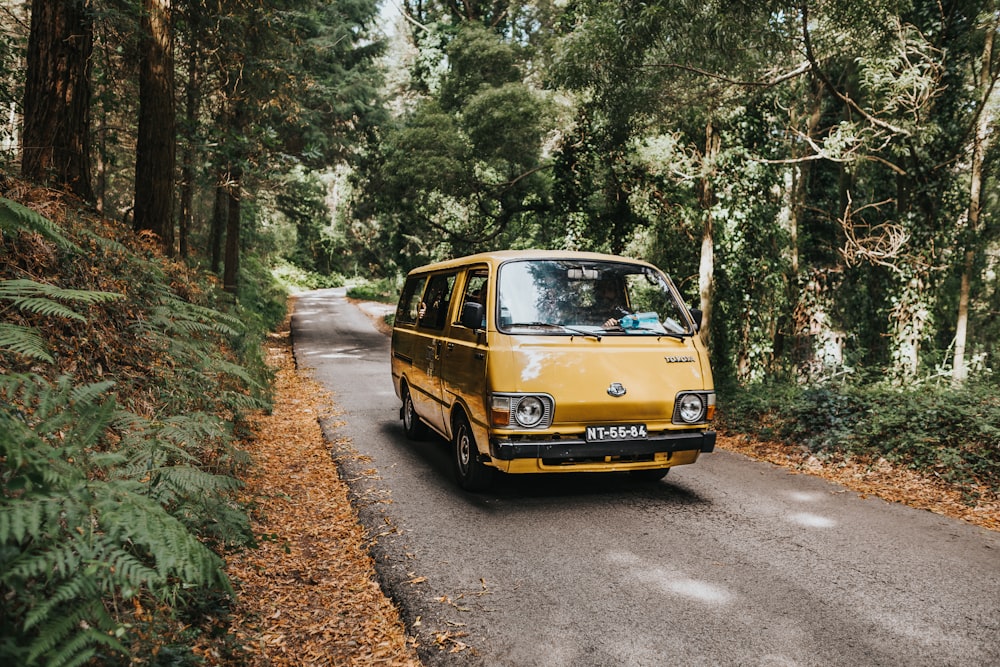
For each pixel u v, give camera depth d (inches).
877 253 497.7
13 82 430.6
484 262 249.8
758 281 584.4
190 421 181.6
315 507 226.1
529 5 964.6
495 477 260.8
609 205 701.9
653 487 248.1
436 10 1233.4
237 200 806.5
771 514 215.6
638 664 125.0
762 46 418.3
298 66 787.4
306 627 141.4
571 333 224.7
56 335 205.8
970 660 126.0
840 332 701.9
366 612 149.5
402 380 347.3
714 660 126.3
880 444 283.9
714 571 168.7
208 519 153.9
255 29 553.9
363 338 1011.9
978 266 764.6
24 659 76.9
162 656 107.2
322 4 972.6
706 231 570.9
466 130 860.0
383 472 269.1
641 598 153.2
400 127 1182.3
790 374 625.9
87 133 328.5
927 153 484.4
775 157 572.4
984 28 480.4
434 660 128.0
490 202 951.6
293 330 1083.3
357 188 1418.6
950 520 210.1
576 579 164.1
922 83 445.4
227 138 592.1
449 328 267.6
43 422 107.7
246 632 135.7
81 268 239.5
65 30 313.7
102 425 112.0
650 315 239.0
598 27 427.8
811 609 147.2
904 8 428.5
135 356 242.7
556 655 128.5
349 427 362.9
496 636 136.0
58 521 93.8
